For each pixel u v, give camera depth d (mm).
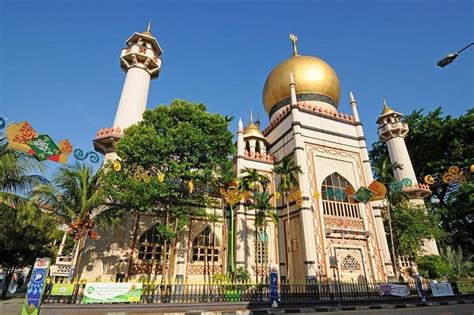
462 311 15047
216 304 16156
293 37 38219
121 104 25984
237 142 29344
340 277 23156
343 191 27297
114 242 20766
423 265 27703
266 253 25203
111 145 23812
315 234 23953
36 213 16469
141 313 14453
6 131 11445
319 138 28500
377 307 17578
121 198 17781
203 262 23594
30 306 11852
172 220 23000
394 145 37281
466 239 37625
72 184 18375
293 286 19750
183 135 19547
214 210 24312
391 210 29906
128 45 29078
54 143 12641
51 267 17344
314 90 32750
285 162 24172
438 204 40250
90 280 19188
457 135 38656
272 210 26031
